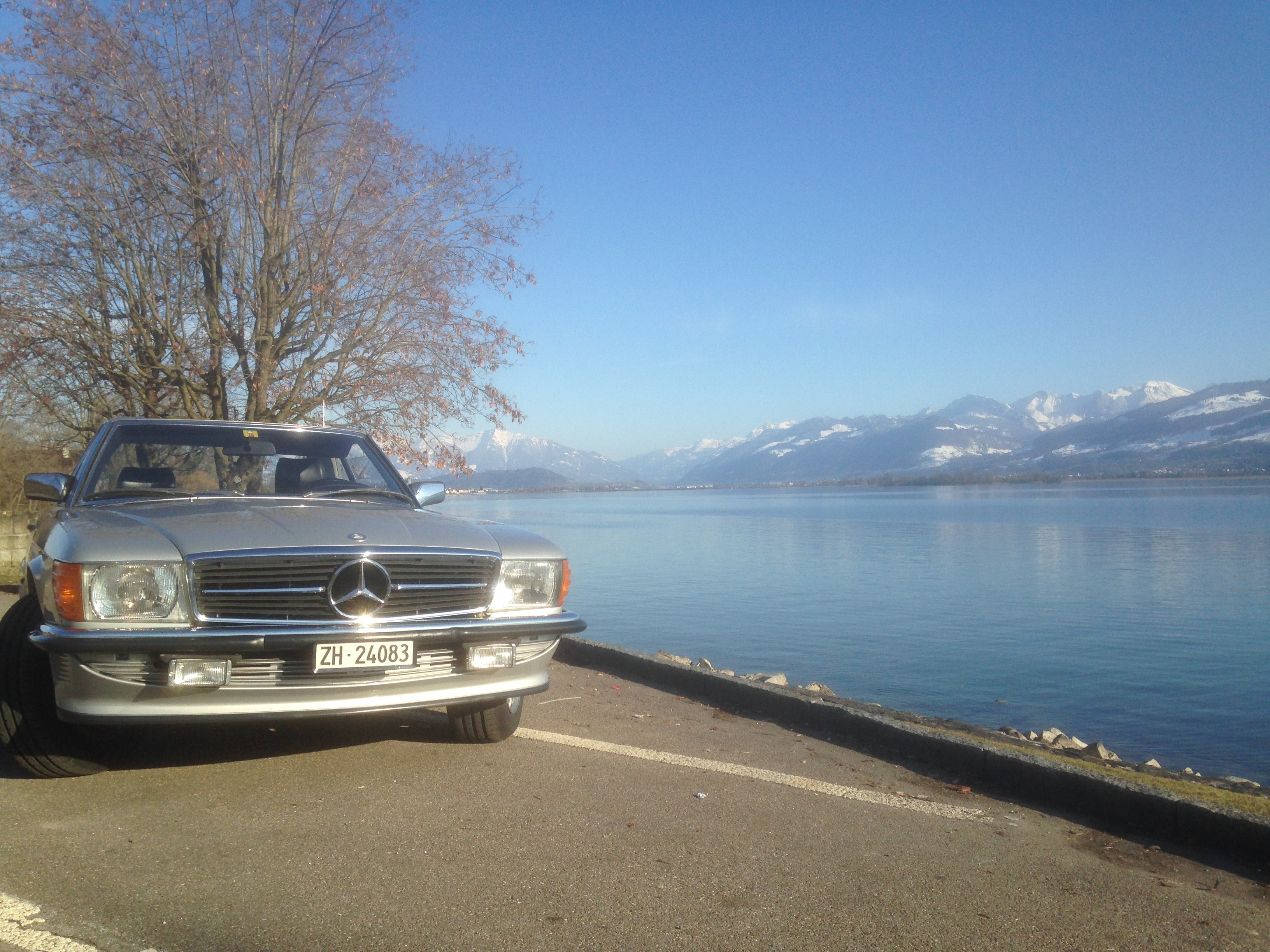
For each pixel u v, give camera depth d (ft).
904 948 9.02
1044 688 46.78
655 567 123.03
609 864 10.78
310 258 32.14
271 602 12.34
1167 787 14.78
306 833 11.49
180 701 11.98
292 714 12.28
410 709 13.20
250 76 32.83
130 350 33.09
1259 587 96.84
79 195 31.22
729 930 9.24
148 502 15.02
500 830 11.78
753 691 19.42
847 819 12.69
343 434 18.42
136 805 12.44
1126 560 131.95
